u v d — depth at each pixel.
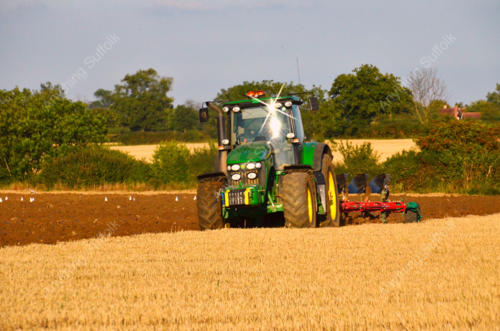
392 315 18.72
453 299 20.66
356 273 25.53
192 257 30.88
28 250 34.72
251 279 24.92
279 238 36.44
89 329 18.38
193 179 112.25
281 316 19.12
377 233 38.53
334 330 17.66
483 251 30.88
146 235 40.62
